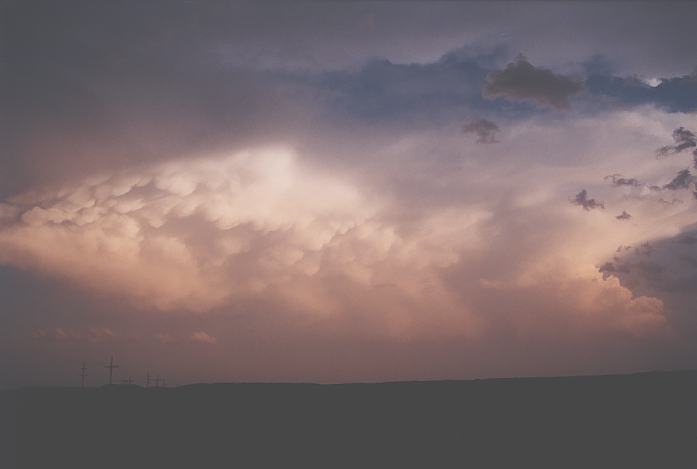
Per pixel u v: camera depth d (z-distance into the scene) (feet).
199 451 93.50
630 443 91.81
